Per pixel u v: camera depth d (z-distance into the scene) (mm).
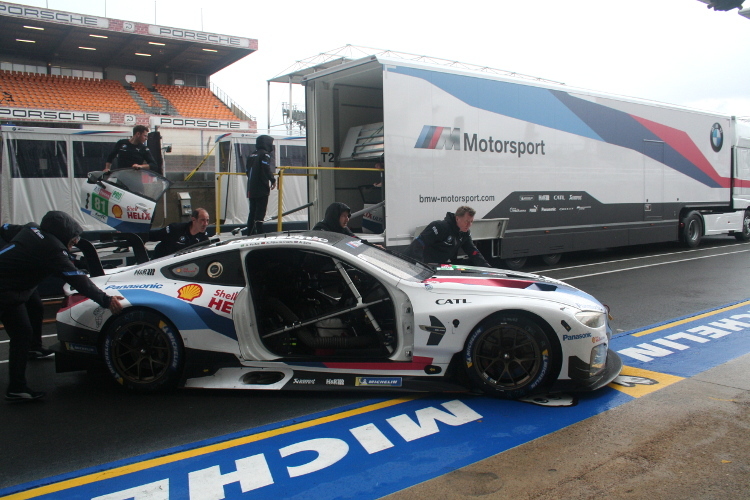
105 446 3523
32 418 4012
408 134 8406
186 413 4027
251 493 2922
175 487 2998
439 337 4090
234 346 4312
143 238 7523
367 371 4223
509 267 10844
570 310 4008
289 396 4305
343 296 4695
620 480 2969
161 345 4371
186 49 25984
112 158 7816
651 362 5027
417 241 6293
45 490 3002
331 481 3023
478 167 9383
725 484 2910
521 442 3439
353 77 9156
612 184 11953
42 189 12141
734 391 4266
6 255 4203
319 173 9391
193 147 23641
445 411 3934
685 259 12461
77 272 4227
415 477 3043
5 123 20891
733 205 15547
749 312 6980
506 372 4074
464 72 9086
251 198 8500
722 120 14914
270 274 4590
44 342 6336
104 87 27375
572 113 10992
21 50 25766
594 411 3898
